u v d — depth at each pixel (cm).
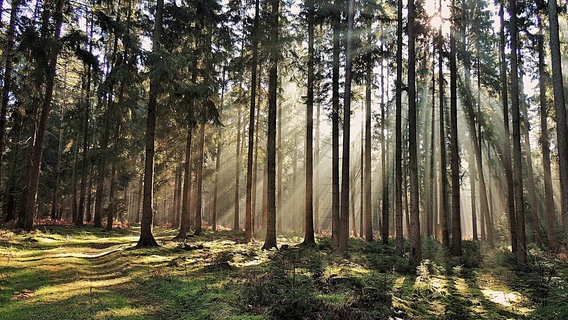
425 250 1955
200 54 2011
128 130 2511
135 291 865
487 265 1509
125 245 1700
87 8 1611
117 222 3139
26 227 1769
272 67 1811
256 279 895
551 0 1085
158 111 2002
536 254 1641
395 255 1617
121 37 1577
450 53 1831
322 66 1912
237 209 3225
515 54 1505
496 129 2620
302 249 1697
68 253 1363
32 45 1408
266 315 644
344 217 1614
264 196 2894
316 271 1060
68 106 3300
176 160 3088
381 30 1964
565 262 1427
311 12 1806
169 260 1288
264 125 3144
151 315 674
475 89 2502
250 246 1750
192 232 2836
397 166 1688
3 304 704
